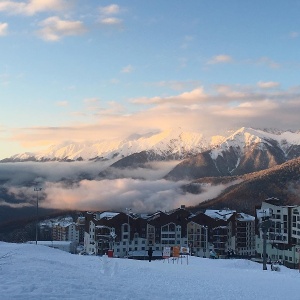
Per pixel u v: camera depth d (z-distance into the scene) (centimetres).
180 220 13512
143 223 13212
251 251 14388
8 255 2727
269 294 2069
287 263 10069
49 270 2019
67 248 13800
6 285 1488
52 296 1381
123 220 12938
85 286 1647
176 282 2252
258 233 11488
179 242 13375
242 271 3600
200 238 13350
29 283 1559
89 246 13400
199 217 13425
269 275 3159
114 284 1848
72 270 2231
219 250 13275
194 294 1844
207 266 4266
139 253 12719
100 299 1435
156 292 1773
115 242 12725
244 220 14162
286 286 2458
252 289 2217
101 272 2402
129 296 1566
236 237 13912
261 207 11725
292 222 10762
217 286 2227
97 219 13025
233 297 1862
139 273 2564
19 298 1309
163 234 13288
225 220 13512
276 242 10975
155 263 4094
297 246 10394
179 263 4634
